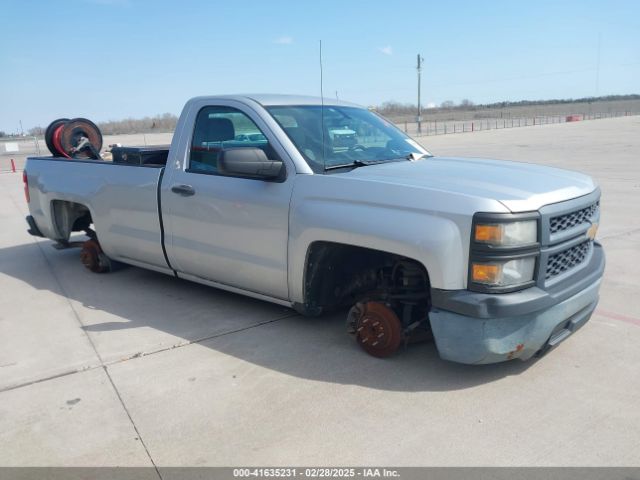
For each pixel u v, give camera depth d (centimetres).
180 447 303
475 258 320
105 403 350
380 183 358
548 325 339
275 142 412
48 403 352
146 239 518
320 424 319
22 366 405
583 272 371
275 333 448
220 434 313
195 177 464
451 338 335
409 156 455
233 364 397
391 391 353
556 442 297
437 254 328
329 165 408
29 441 313
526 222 321
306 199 389
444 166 411
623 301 502
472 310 321
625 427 309
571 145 2709
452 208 326
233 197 432
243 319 480
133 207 522
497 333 327
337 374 377
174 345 432
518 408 330
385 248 348
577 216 362
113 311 512
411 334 393
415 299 383
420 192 339
